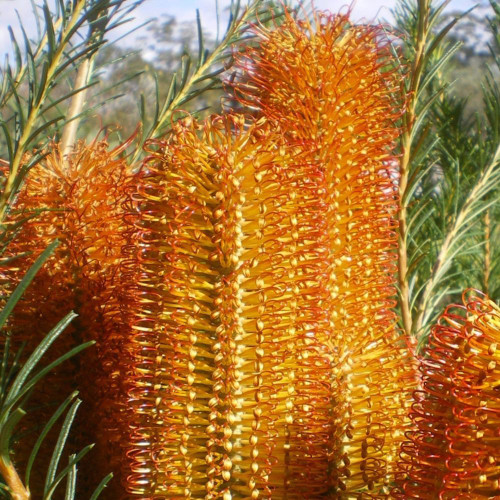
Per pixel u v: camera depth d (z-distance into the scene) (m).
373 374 0.49
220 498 0.46
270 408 0.46
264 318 0.46
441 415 0.43
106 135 0.57
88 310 0.52
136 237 0.47
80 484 0.51
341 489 0.48
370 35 0.55
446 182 0.68
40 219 0.53
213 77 0.57
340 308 0.50
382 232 0.51
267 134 0.47
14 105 0.64
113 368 0.50
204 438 0.46
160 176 0.47
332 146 0.51
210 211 0.46
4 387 0.47
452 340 0.43
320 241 0.47
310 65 0.53
